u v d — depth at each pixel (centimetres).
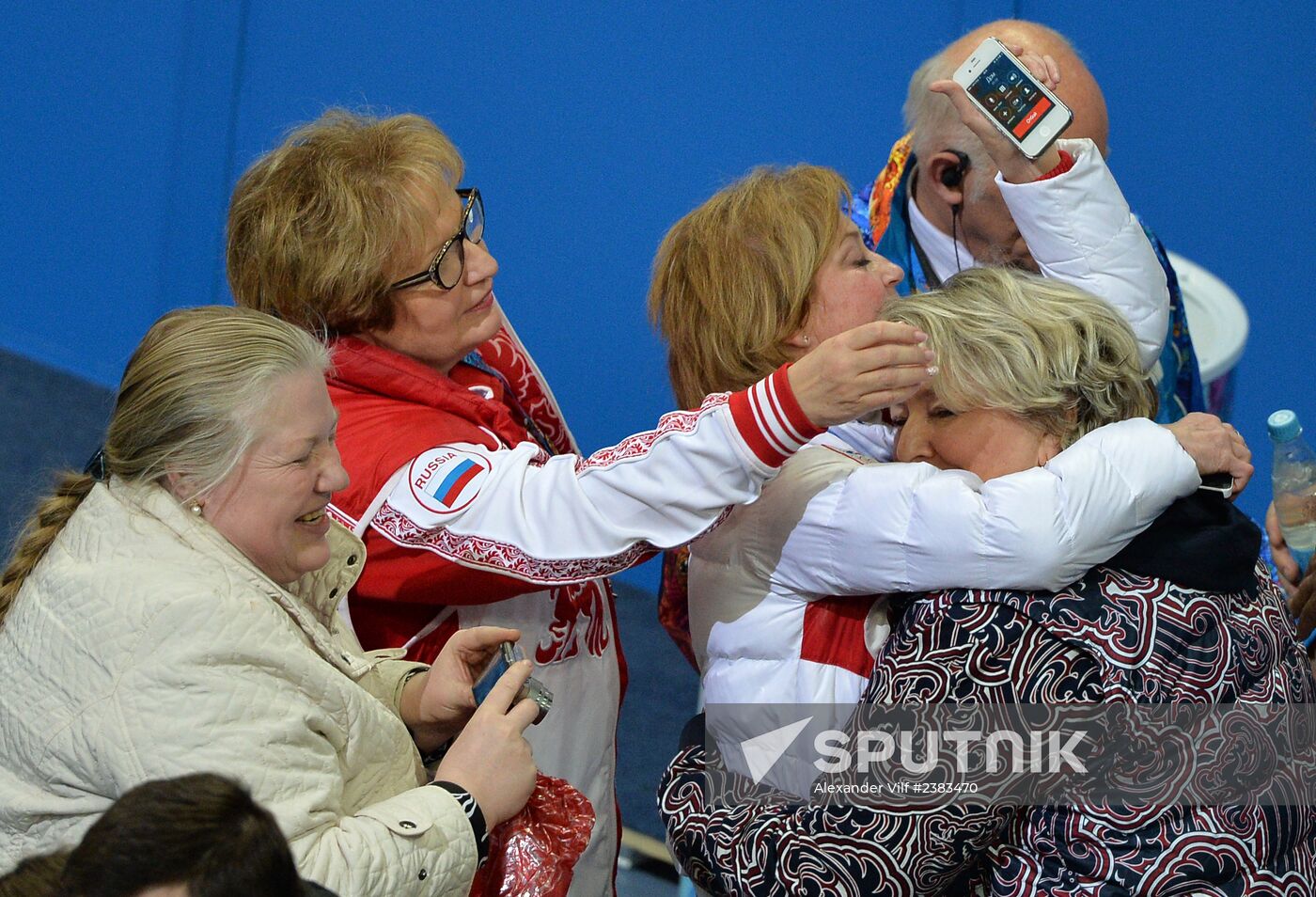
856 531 540
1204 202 1300
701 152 1412
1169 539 512
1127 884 496
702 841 567
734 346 611
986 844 520
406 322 607
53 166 1681
